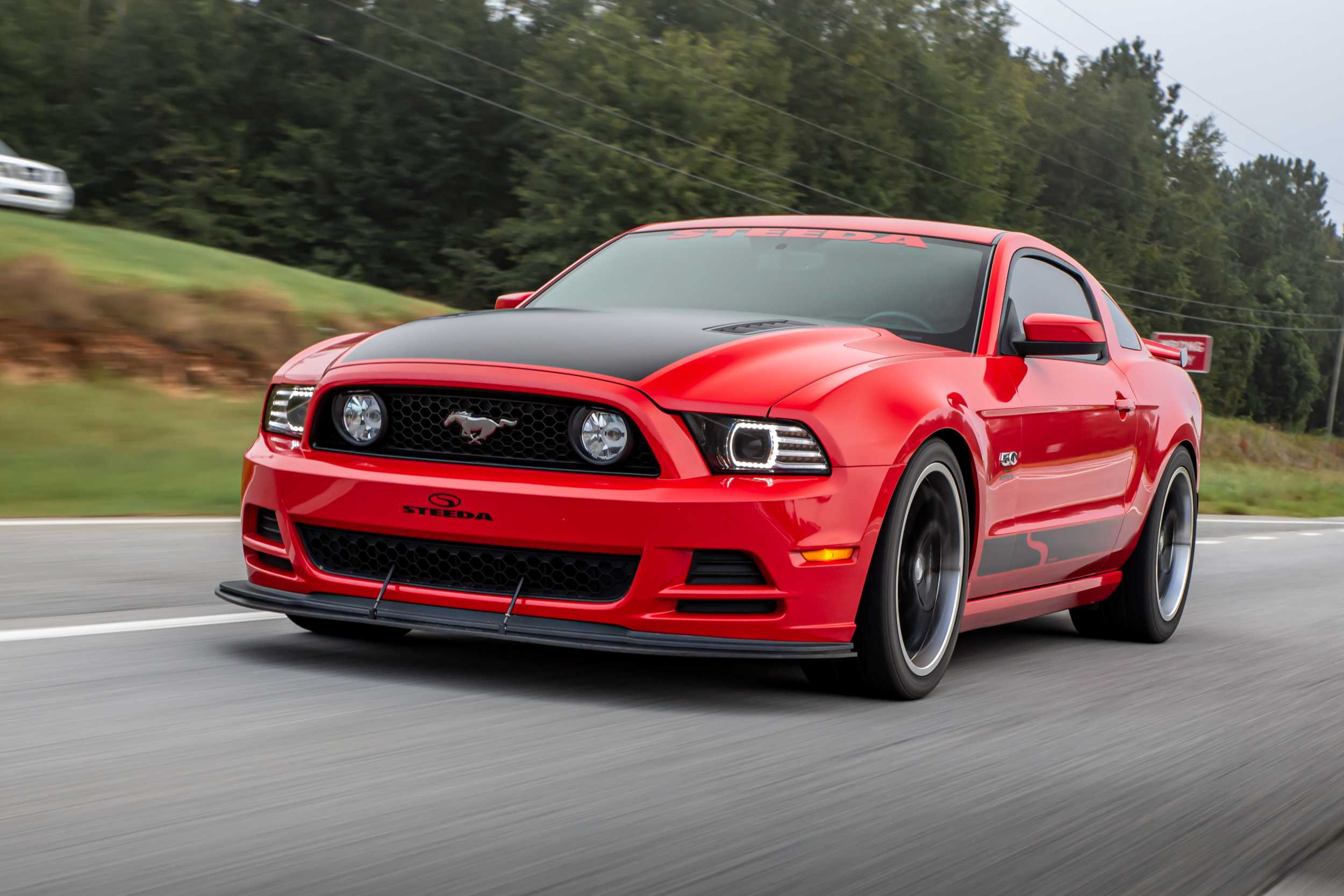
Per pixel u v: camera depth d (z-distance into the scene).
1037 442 4.01
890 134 42.25
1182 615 5.91
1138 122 57.91
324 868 1.93
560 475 3.14
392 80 41.12
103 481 8.55
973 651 4.50
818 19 42.88
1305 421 84.81
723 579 3.13
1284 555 9.70
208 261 16.42
